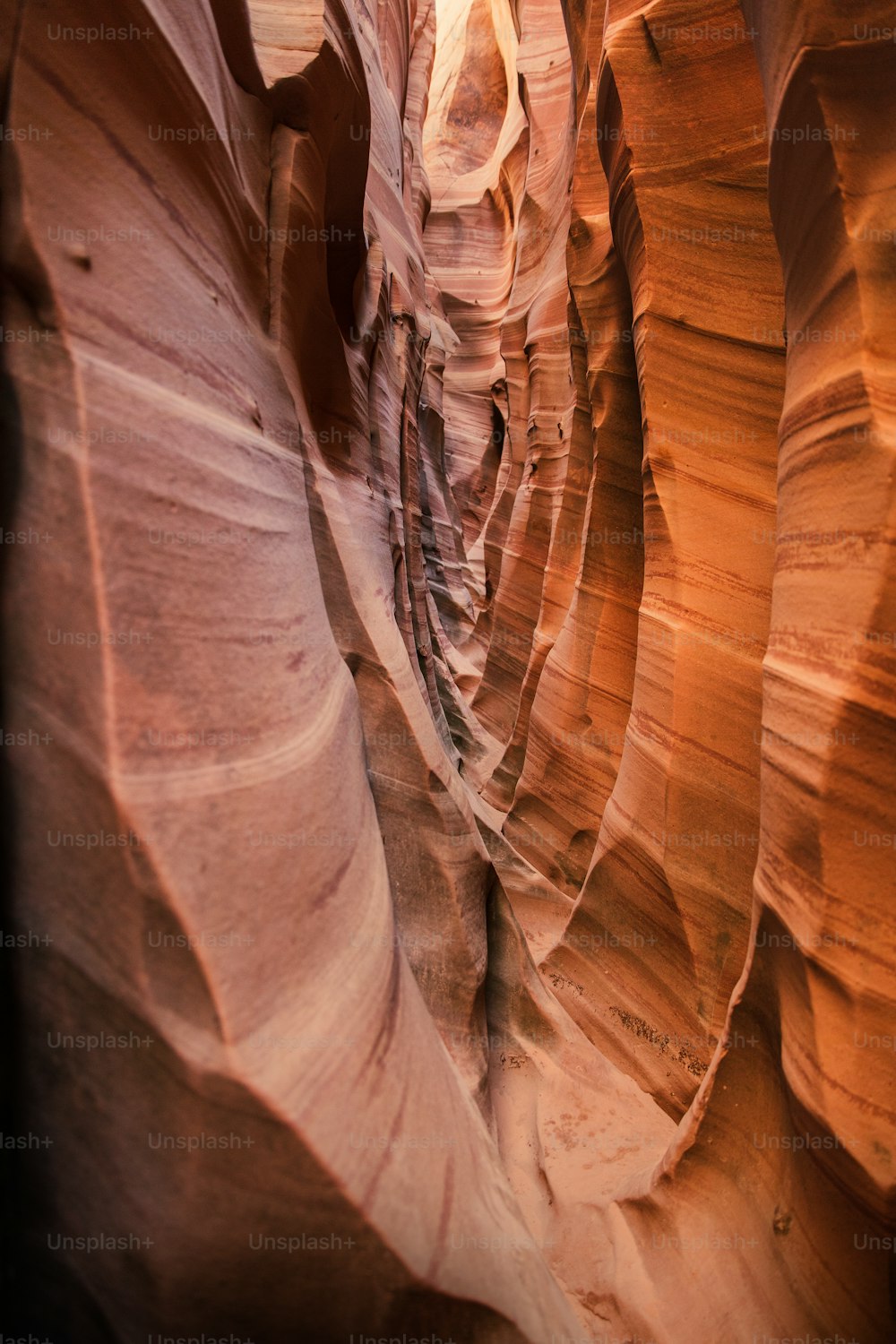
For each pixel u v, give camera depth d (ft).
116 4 7.54
